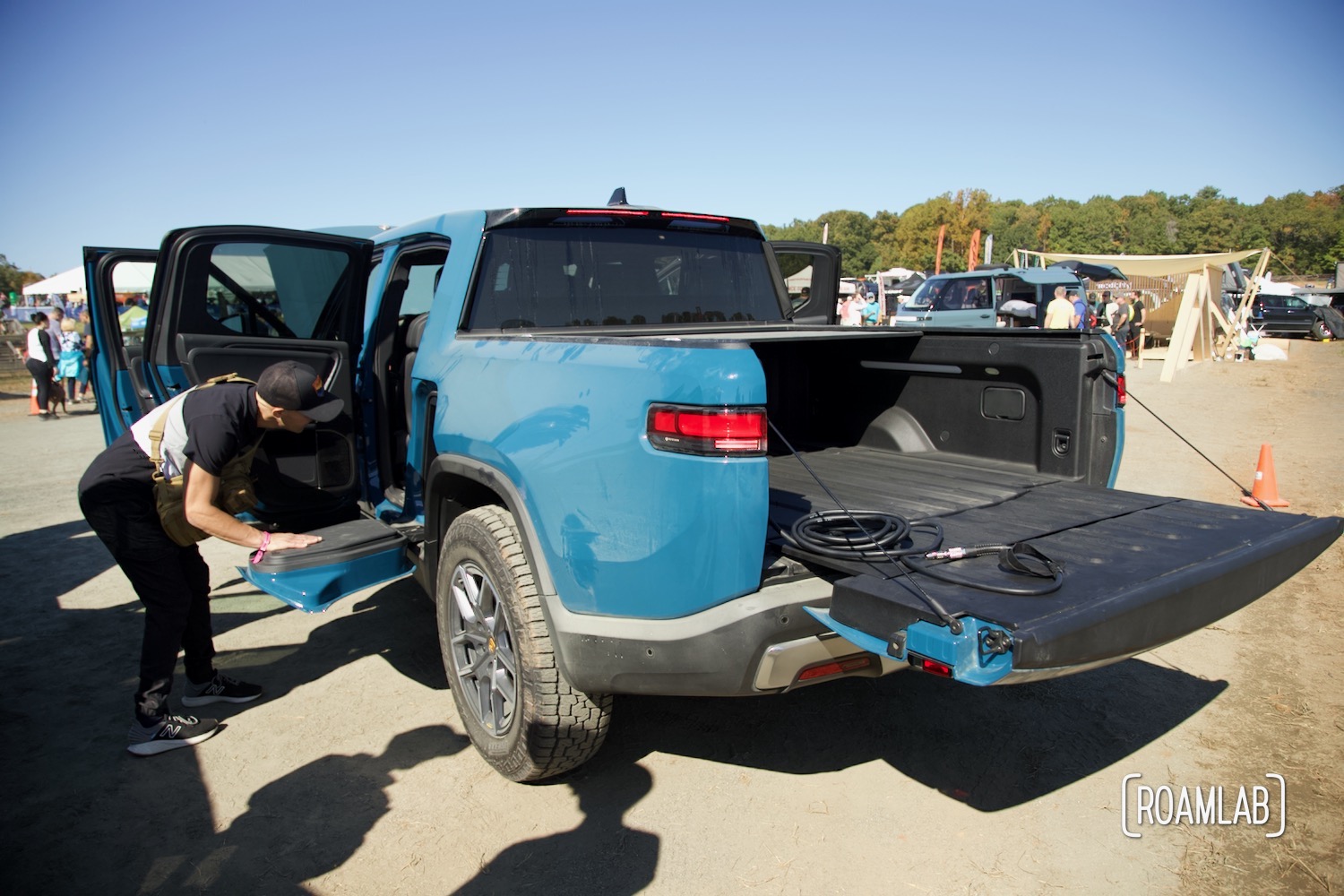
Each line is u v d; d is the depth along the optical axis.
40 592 5.35
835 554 2.46
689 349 2.39
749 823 2.82
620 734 3.41
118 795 3.07
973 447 3.91
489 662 3.04
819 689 3.77
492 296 3.47
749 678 2.42
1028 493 3.30
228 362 3.46
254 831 2.84
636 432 2.41
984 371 3.80
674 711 3.59
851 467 3.88
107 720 3.65
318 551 3.25
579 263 3.68
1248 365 20.14
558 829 2.81
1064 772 3.09
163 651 3.35
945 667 1.97
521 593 2.76
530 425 2.72
